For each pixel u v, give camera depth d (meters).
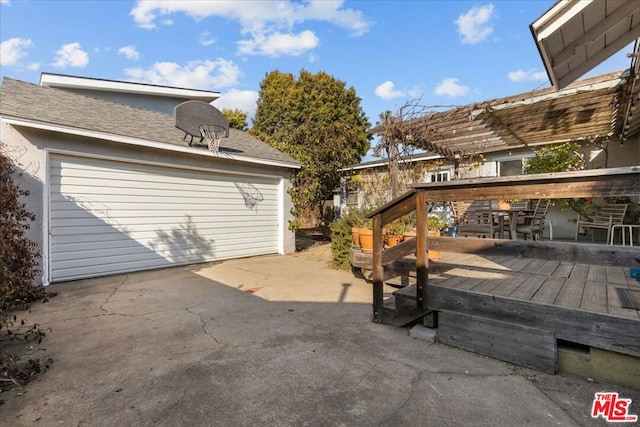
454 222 7.82
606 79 4.12
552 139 7.52
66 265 5.49
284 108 19.28
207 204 7.41
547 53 2.93
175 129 7.57
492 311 2.61
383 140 6.48
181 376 2.41
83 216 5.68
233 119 20.41
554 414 1.90
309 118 18.80
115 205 6.05
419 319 3.22
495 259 4.61
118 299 4.48
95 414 1.98
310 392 2.17
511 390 2.15
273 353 2.76
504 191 2.55
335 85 19.36
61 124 5.16
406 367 2.47
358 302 4.25
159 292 4.84
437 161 10.16
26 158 5.01
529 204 7.83
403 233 4.91
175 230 6.88
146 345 2.97
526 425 1.81
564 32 2.69
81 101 7.08
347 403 2.04
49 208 5.27
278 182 8.84
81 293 4.79
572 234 7.98
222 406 2.03
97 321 3.62
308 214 13.79
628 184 2.07
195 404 2.06
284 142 10.77
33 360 2.57
